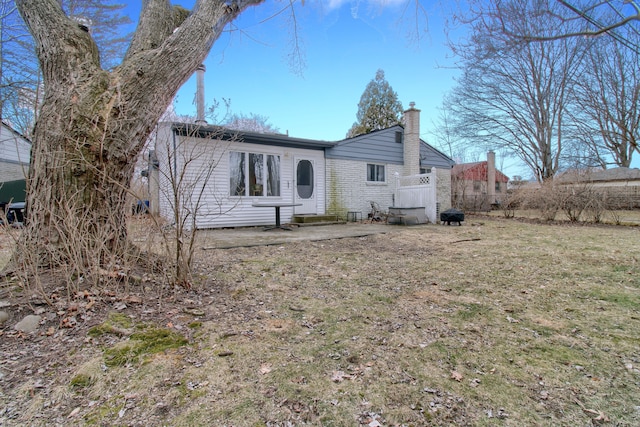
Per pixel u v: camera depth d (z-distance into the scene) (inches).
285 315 105.1
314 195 426.9
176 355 78.1
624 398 64.4
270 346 84.2
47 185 108.5
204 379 69.2
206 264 166.9
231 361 76.4
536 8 193.8
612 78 582.9
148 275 124.3
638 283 142.9
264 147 383.2
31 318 88.0
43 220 106.2
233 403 62.0
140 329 88.5
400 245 243.4
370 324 99.3
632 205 567.8
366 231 327.3
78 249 102.8
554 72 625.6
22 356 75.0
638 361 78.1
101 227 111.3
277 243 239.8
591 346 85.8
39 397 62.6
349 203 454.9
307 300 119.8
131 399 62.7
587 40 311.4
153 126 131.3
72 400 62.2
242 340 86.9
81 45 119.0
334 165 442.0
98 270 106.7
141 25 136.8
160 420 57.3
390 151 496.4
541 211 462.0
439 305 116.1
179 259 123.0
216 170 346.3
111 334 84.8
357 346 85.2
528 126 718.5
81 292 101.6
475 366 76.1
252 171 375.6
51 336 83.1
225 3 154.9
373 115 1079.6
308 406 61.6
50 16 117.0
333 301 119.3
